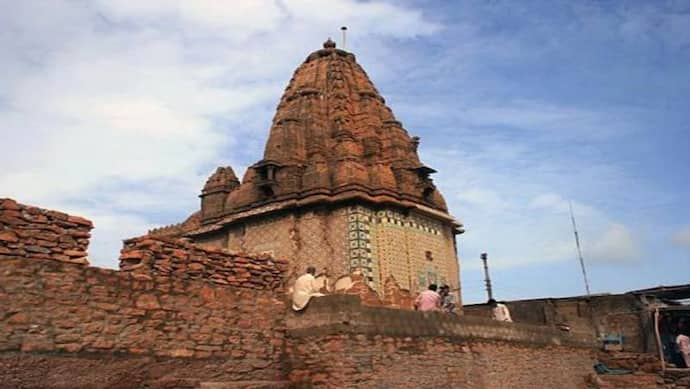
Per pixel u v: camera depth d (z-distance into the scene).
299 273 20.73
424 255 22.14
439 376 15.05
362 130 23.66
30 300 9.68
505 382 17.62
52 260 10.09
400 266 20.98
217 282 12.66
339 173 21.23
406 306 20.55
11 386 9.20
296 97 24.77
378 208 21.14
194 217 25.73
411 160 22.92
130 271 11.36
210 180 24.77
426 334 15.04
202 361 11.92
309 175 21.38
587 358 23.12
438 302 17.41
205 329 12.12
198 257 12.44
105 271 10.76
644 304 27.41
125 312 10.88
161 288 11.55
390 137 23.41
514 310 30.39
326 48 27.02
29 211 10.08
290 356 13.38
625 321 27.80
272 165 21.92
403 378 13.95
